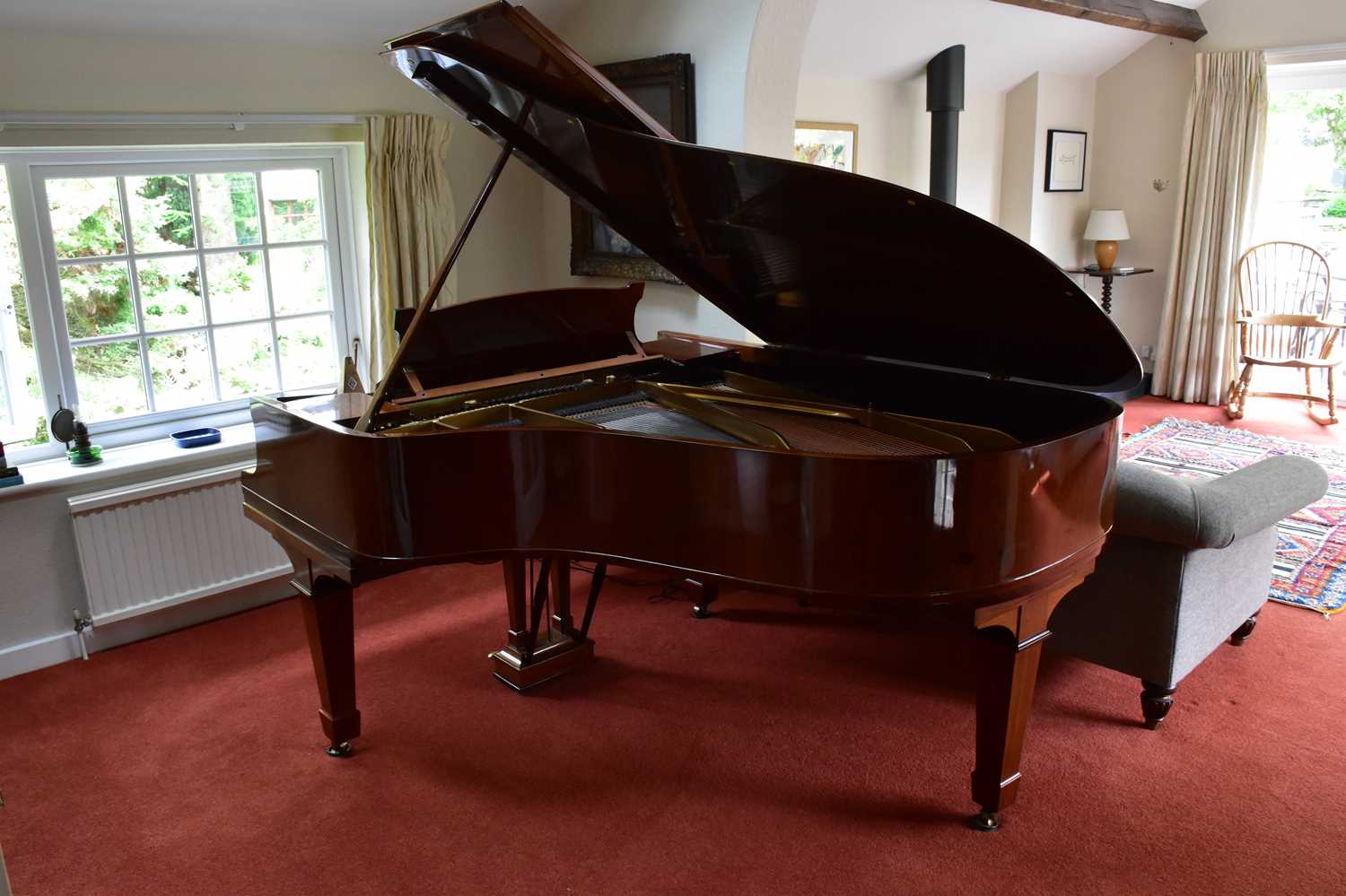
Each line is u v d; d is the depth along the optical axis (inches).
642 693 122.2
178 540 137.6
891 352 117.1
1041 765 105.3
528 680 123.2
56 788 104.9
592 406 116.7
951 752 108.3
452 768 107.3
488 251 177.9
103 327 141.9
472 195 173.6
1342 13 228.8
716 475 82.8
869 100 225.8
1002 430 109.3
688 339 142.3
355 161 160.7
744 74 146.4
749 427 102.2
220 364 154.2
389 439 89.2
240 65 141.9
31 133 126.7
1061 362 101.0
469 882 89.5
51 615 132.3
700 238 109.3
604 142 93.3
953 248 87.3
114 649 136.7
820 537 80.0
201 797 103.0
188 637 140.5
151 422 147.3
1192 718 113.8
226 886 89.5
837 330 119.3
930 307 103.2
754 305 122.7
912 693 121.0
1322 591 145.9
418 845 94.7
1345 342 244.4
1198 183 249.4
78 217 136.9
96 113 129.5
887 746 109.6
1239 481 111.1
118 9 126.0
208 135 140.9
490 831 96.5
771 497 80.8
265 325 157.6
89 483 132.5
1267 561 126.9
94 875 91.1
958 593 80.7
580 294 120.3
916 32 208.8
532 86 87.7
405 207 157.6
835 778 104.0
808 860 91.4
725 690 122.7
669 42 156.2
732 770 106.0
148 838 96.5
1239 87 240.4
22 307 135.6
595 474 88.4
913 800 100.0
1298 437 221.5
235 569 143.5
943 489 77.7
